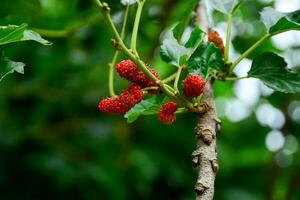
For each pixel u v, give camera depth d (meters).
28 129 0.83
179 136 0.88
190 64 0.46
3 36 0.44
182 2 0.85
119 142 0.84
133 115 0.47
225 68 0.48
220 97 0.99
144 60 0.82
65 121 0.86
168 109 0.45
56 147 0.83
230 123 0.98
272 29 0.48
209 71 0.46
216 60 0.47
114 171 0.81
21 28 0.44
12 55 0.77
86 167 0.80
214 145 0.42
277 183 0.94
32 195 0.82
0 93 0.85
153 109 0.47
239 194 0.87
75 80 0.86
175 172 0.84
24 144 0.83
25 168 0.81
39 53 0.82
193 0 0.53
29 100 0.86
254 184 0.92
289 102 0.91
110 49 0.85
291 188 0.85
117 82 0.85
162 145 0.88
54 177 0.80
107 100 0.46
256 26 0.88
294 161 0.95
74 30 0.69
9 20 0.57
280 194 0.96
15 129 0.83
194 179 0.86
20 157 0.82
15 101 0.86
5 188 0.82
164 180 0.85
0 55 0.47
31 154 0.82
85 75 0.86
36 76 0.86
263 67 0.49
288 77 0.48
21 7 0.64
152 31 0.84
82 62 0.86
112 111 0.46
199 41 0.47
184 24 0.53
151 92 0.46
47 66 0.85
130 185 0.83
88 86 0.87
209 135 0.42
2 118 0.84
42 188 0.82
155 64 0.86
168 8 0.84
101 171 0.80
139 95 0.45
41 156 0.81
